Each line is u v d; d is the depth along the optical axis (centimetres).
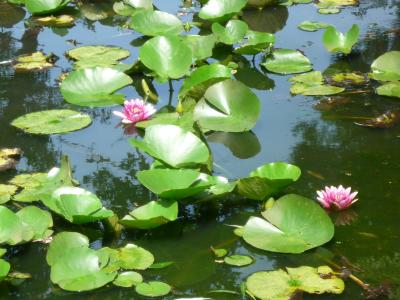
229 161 292
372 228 242
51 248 224
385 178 274
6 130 322
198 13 492
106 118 337
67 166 264
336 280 208
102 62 398
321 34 449
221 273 218
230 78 341
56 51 426
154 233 242
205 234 241
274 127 322
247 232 234
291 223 235
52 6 489
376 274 215
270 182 246
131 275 213
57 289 210
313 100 351
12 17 494
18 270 221
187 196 245
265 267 221
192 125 313
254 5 500
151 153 266
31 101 353
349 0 518
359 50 417
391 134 311
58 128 320
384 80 367
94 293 208
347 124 322
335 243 233
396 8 499
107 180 278
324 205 254
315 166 285
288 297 201
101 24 478
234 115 321
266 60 402
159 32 441
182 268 222
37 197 254
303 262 223
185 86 353
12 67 400
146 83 377
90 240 237
